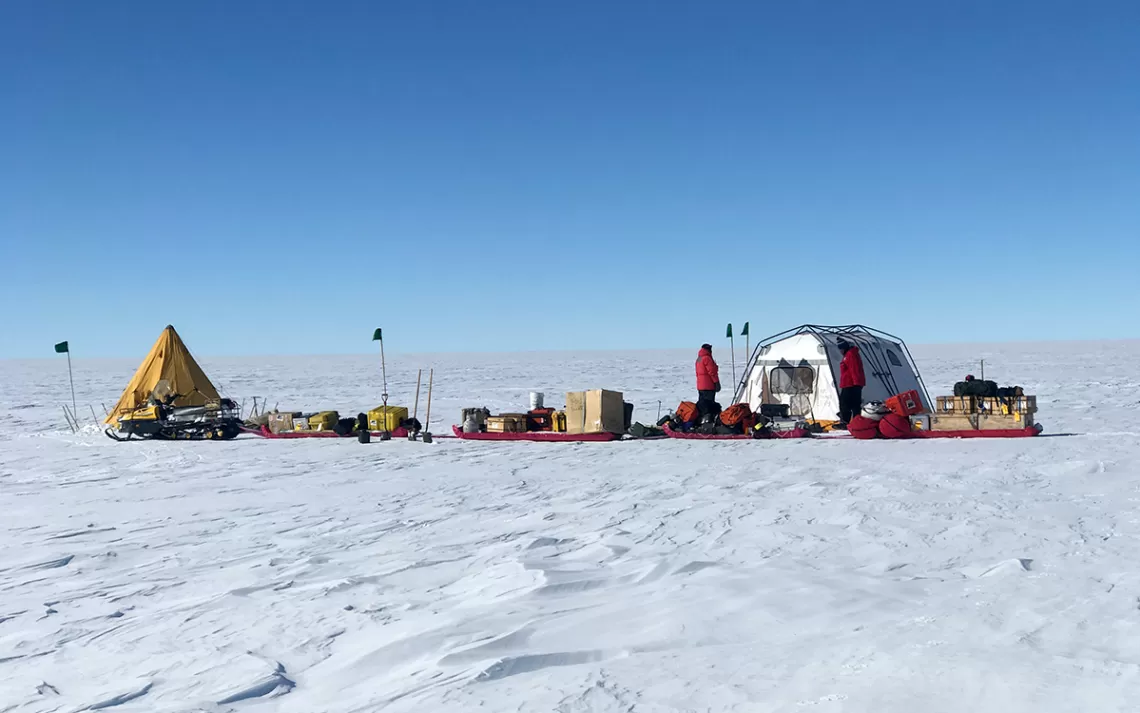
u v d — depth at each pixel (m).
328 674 4.61
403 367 79.19
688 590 5.77
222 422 20.31
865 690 3.66
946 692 3.58
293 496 11.35
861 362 17.11
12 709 4.36
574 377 51.66
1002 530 7.33
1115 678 3.64
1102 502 8.49
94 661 5.07
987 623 4.63
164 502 11.23
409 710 3.90
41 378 65.06
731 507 9.03
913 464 11.75
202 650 5.13
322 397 37.03
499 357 120.94
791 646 4.45
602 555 7.09
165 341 23.23
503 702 3.86
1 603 6.55
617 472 12.34
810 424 16.92
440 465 13.99
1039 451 12.66
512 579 6.32
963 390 15.30
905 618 4.86
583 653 4.53
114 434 21.03
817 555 6.75
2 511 10.94
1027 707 3.37
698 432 16.62
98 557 8.03
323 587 6.42
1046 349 98.19
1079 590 5.29
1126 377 37.97
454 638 4.98
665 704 3.70
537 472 12.73
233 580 6.84
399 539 8.21
